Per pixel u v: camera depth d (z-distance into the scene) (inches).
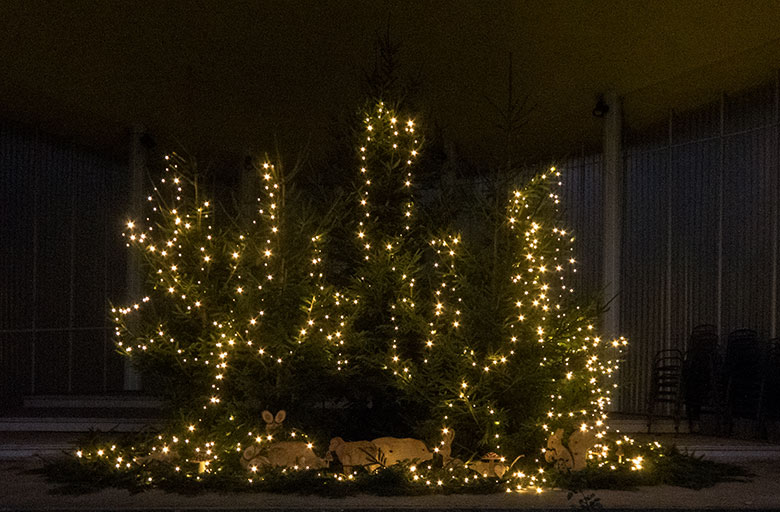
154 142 514.0
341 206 323.3
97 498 233.6
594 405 311.9
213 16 360.8
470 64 403.2
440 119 478.9
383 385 311.1
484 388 281.6
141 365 300.0
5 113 458.9
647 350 452.1
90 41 379.2
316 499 234.4
